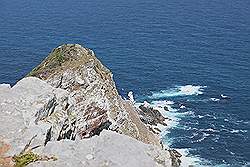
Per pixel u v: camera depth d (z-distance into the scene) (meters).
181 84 130.25
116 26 192.00
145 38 173.75
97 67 77.94
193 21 197.75
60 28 187.62
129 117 83.81
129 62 146.62
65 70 72.19
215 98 121.44
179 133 103.19
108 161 24.94
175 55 153.25
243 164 91.88
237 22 195.25
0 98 30.56
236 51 156.75
